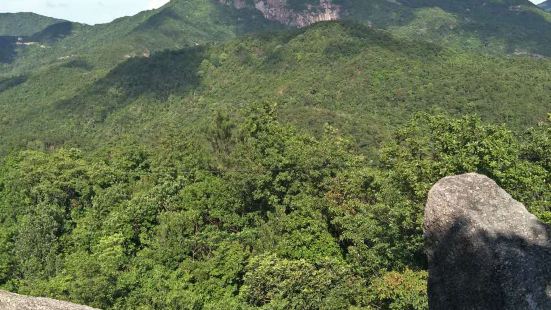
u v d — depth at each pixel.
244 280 23.44
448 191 8.45
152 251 26.23
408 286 19.45
